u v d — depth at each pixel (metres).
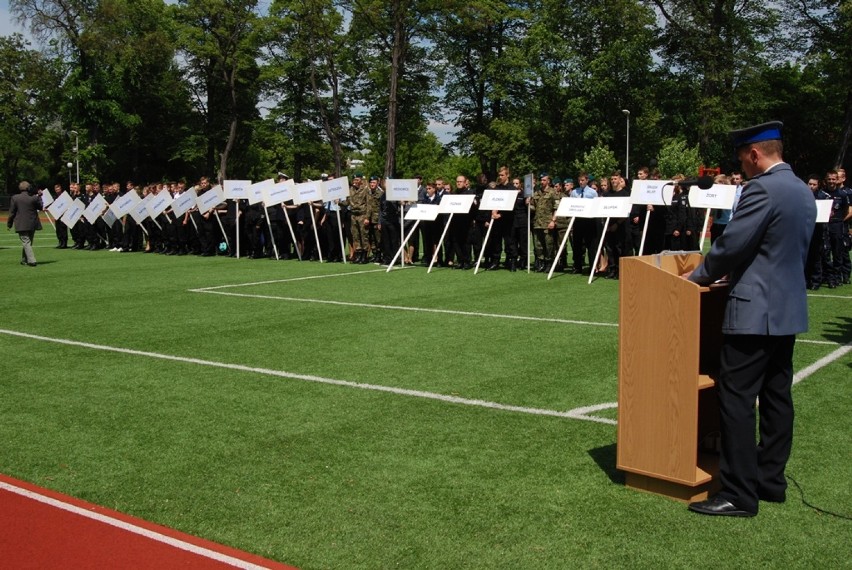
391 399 6.57
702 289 4.33
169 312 11.07
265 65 51.31
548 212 16.28
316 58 48.25
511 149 46.88
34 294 13.00
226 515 4.32
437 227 17.50
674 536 4.02
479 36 47.88
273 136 53.62
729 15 42.28
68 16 47.78
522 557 3.80
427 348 8.55
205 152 56.84
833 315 10.80
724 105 43.88
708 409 4.90
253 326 9.95
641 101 47.56
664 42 45.97
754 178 4.26
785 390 4.41
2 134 68.19
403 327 9.80
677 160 40.59
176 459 5.20
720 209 14.92
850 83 40.94
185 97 57.12
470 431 5.72
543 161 49.88
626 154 46.88
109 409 6.35
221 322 10.24
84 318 10.62
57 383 7.18
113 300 12.28
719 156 46.22
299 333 9.46
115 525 4.20
